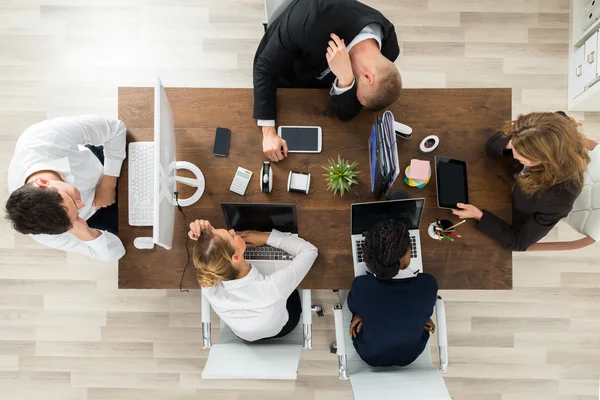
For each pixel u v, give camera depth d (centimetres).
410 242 187
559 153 168
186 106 213
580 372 290
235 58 297
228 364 187
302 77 212
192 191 212
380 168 176
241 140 213
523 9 296
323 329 289
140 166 209
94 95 298
